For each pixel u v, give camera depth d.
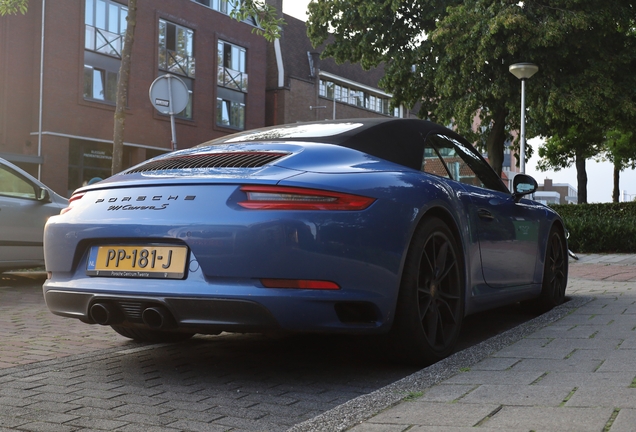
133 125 27.41
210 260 2.99
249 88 33.69
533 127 19.81
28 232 7.73
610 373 2.79
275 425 2.62
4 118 24.58
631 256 12.59
